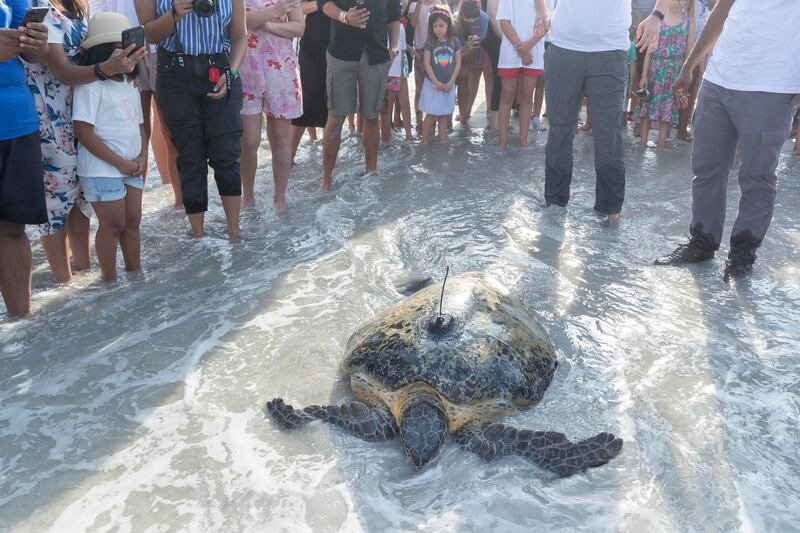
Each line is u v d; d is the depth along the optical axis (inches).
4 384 134.9
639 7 347.9
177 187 231.8
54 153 163.2
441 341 124.7
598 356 143.6
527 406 126.1
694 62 197.5
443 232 214.4
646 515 100.7
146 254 197.8
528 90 313.7
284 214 230.4
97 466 112.3
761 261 192.1
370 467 111.4
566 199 236.8
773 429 120.2
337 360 142.6
